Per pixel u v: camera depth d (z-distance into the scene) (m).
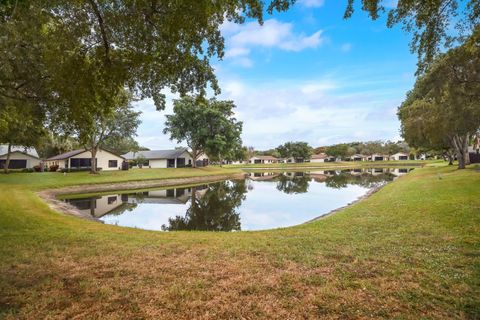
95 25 6.02
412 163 77.50
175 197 21.61
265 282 4.16
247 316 3.28
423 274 4.23
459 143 26.91
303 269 4.64
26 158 40.81
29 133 17.77
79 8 5.64
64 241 6.50
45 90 8.22
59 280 4.27
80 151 38.22
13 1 4.84
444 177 19.52
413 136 27.31
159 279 4.32
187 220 13.46
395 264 4.68
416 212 8.91
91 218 12.08
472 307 3.30
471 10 6.23
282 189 26.17
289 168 72.81
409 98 30.92
